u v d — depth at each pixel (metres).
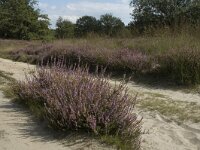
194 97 9.69
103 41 19.42
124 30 21.34
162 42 15.24
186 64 11.32
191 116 7.63
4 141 5.60
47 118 6.32
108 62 13.73
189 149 5.89
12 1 46.75
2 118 6.76
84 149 5.36
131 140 5.73
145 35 18.64
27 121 6.59
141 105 8.54
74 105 6.00
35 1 47.59
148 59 13.02
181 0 42.00
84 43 19.23
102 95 6.24
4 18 46.19
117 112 5.88
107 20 64.44
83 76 7.19
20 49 22.64
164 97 9.61
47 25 47.78
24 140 5.66
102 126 5.81
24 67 15.78
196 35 15.16
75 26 67.31
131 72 12.91
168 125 7.09
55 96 6.64
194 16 39.75
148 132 6.42
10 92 8.84
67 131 5.91
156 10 42.19
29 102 7.61
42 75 7.98
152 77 12.07
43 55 17.66
